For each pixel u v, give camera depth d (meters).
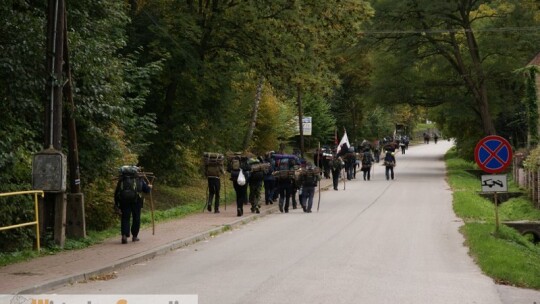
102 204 18.70
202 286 10.55
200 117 27.66
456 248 14.93
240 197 21.59
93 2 18.28
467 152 56.50
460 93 48.94
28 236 14.79
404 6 44.50
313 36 27.08
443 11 44.53
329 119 56.28
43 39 15.42
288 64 27.08
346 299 9.52
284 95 30.44
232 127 29.69
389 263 12.82
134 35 25.06
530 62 45.66
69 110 15.55
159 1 26.14
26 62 15.14
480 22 47.62
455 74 48.41
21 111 15.45
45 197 14.71
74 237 15.53
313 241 16.11
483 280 11.11
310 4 26.58
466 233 16.98
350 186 36.19
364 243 15.67
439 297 9.73
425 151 85.06
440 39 46.91
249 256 13.88
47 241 14.48
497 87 48.69
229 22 26.67
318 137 56.12
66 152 17.42
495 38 45.31
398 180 40.59
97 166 18.06
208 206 23.19
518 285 10.86
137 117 22.06
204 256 14.05
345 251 14.39
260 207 24.41
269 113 41.84
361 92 63.47
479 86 46.88
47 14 15.55
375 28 45.81
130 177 15.56
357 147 62.00
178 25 25.47
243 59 28.03
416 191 32.56
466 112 48.16
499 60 45.91
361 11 27.36
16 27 15.15
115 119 18.31
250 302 9.30
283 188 23.95
